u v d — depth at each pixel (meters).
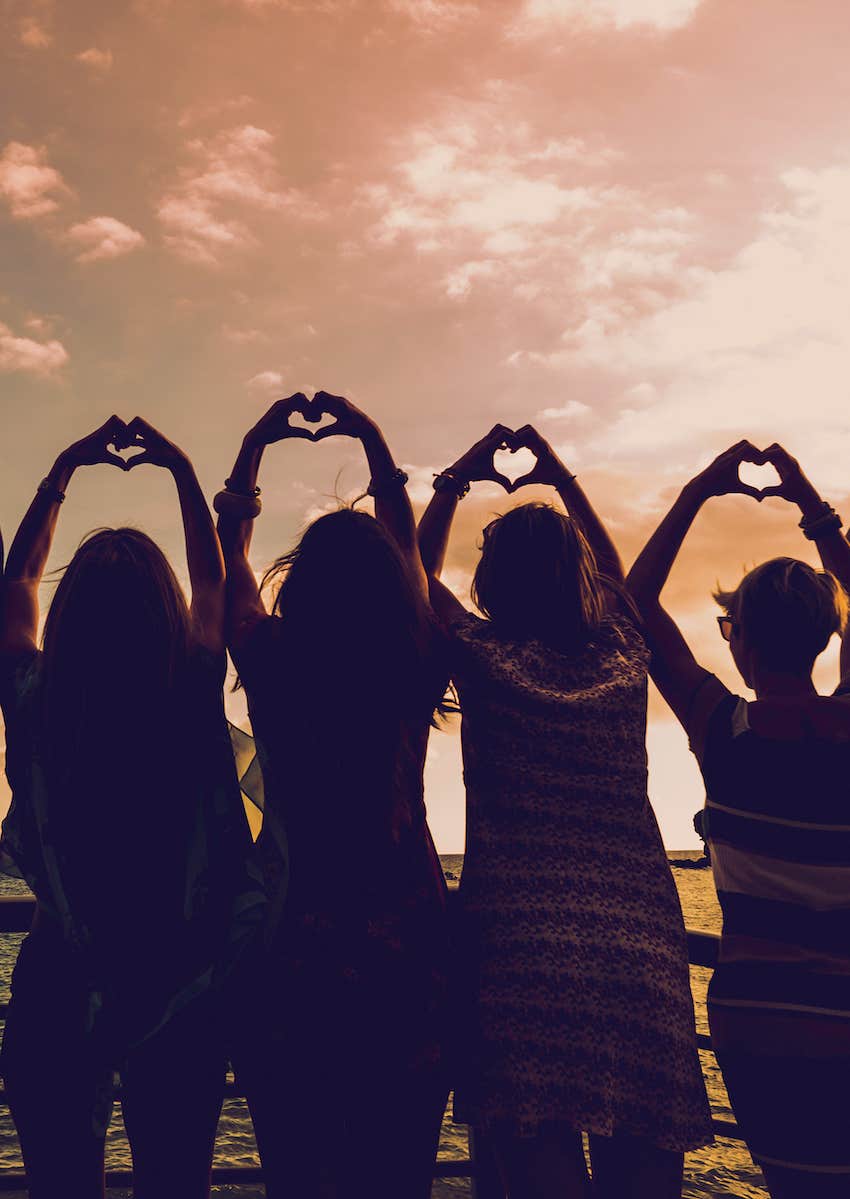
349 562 1.82
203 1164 1.83
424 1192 1.79
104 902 1.81
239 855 1.83
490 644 1.90
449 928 1.84
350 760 1.79
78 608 1.84
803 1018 1.77
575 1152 1.72
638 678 1.90
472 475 2.16
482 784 1.87
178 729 1.85
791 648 1.96
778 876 1.83
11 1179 2.18
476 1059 1.75
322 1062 1.74
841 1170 1.75
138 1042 1.79
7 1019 1.85
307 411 1.98
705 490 2.11
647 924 1.79
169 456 2.00
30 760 1.84
